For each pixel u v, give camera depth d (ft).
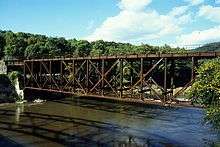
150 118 174.50
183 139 130.31
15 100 239.30
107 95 170.91
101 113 191.01
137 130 147.13
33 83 242.37
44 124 161.27
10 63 260.21
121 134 140.36
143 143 126.62
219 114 102.27
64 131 146.51
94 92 182.19
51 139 133.28
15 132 144.97
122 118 175.11
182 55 135.85
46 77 239.30
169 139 130.93
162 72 200.23
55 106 217.77
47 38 463.42
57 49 403.75
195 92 108.78
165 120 168.35
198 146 120.06
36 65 252.62
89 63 189.06
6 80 247.70
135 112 193.77
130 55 155.63
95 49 480.23
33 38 423.23
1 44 381.40
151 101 146.30
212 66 106.42
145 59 161.99
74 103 231.09
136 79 215.72
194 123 159.74
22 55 372.17
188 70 209.77
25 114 188.03
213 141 125.80
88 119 173.17
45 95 253.85
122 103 230.48
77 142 128.57
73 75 194.08
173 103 137.69
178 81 209.26
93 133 142.72
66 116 181.68
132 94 158.20
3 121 168.25
